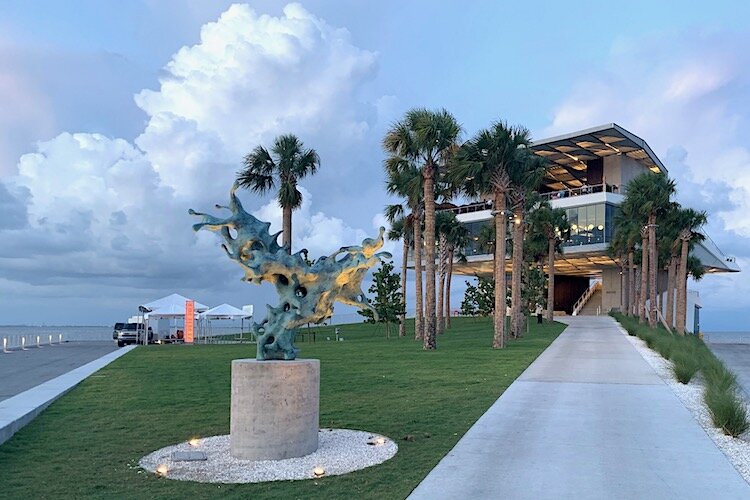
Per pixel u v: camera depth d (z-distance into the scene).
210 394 14.78
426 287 29.20
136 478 7.51
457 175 29.59
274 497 6.68
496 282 29.12
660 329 40.97
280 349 9.09
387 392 14.52
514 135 29.89
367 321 43.19
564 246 69.06
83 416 11.83
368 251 9.52
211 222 9.38
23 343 39.28
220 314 44.44
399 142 29.55
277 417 8.42
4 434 9.70
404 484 7.19
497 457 8.46
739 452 8.84
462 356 24.02
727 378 14.30
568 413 11.70
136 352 31.73
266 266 9.02
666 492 6.99
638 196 43.91
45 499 6.67
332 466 8.03
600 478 7.50
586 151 70.81
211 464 8.17
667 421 10.98
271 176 36.72
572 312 89.19
